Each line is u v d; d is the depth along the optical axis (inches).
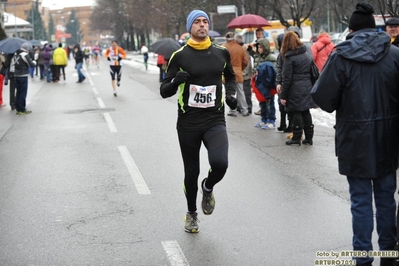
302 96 469.1
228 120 639.8
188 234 272.4
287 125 592.7
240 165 418.6
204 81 255.6
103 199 335.3
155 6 2089.1
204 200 274.8
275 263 235.5
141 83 1248.8
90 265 237.6
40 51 1489.9
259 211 306.2
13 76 796.6
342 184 358.6
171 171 401.1
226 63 265.4
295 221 288.0
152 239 266.5
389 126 213.2
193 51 256.5
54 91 1095.0
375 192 223.0
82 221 295.3
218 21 1985.7
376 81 211.3
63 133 577.3
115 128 599.8
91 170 410.0
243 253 247.0
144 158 446.0
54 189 360.5
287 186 356.2
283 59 469.7
